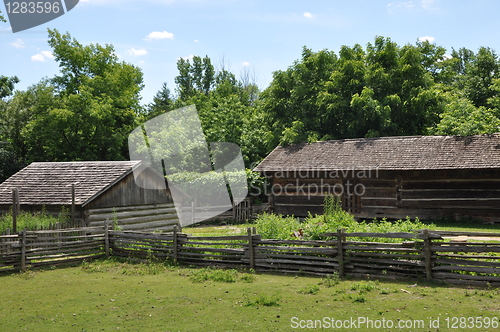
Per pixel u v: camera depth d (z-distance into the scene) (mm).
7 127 40469
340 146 25406
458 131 28141
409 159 22031
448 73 38719
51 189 17938
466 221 20391
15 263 11992
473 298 7676
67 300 8688
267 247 10828
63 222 16000
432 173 21375
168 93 70188
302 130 31984
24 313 7828
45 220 15492
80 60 40844
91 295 9062
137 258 13172
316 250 10133
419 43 38156
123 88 42844
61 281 10602
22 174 19625
